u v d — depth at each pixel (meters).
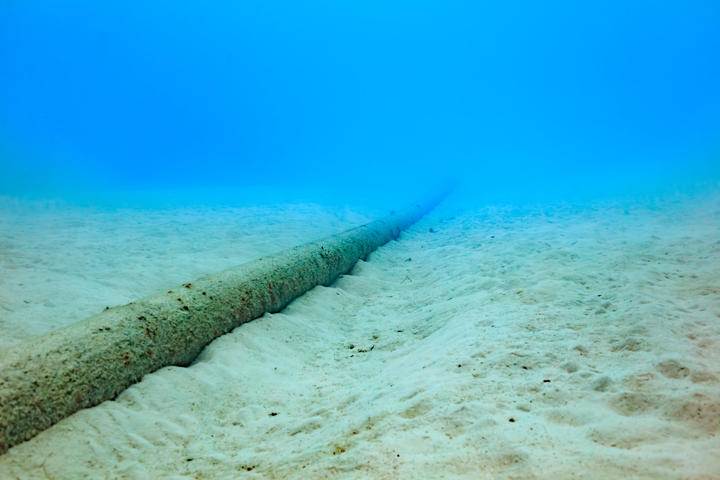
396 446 2.14
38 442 2.42
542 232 8.55
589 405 2.38
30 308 4.47
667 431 2.02
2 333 3.81
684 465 1.70
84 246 7.70
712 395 2.26
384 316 5.09
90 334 3.09
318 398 3.13
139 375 3.20
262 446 2.50
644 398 2.35
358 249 7.43
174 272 6.23
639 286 4.51
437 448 2.10
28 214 11.68
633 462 1.75
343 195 21.31
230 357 3.71
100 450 2.45
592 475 1.71
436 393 2.68
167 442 2.60
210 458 2.40
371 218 13.67
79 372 2.80
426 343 3.93
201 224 10.88
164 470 2.32
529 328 3.68
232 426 2.80
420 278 6.57
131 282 5.67
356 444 2.26
